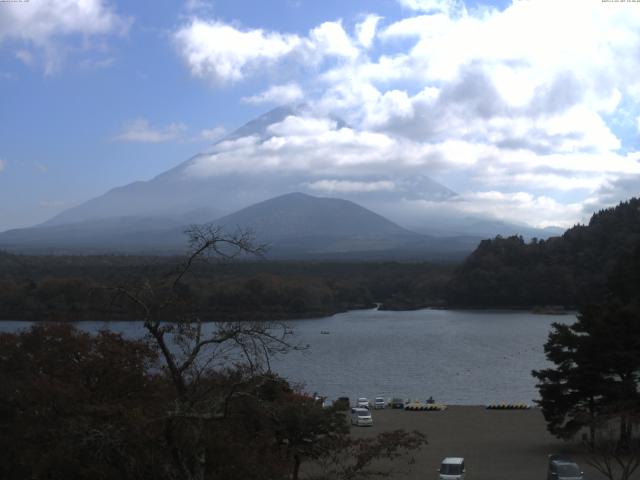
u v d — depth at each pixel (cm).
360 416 6712
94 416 2355
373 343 15475
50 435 2422
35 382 2670
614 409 4566
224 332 2144
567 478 4000
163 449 2098
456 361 12719
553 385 5188
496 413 7481
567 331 5269
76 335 3156
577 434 5659
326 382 10431
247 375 2270
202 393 2136
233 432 2411
